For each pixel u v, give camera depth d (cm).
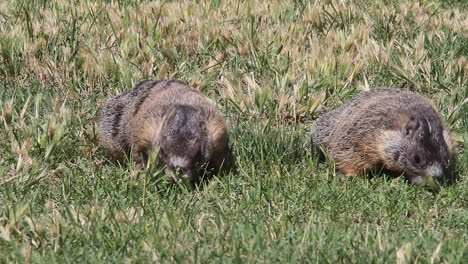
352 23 2531
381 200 1560
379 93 1812
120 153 1775
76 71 2173
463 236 1397
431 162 1627
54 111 1922
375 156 1716
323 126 1844
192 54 2322
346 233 1387
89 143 1784
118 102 1805
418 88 2156
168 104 1672
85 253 1280
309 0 2780
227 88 2080
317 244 1330
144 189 1521
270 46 2319
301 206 1534
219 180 1627
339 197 1557
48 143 1758
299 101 2053
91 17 2498
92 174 1684
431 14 2703
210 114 1661
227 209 1502
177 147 1564
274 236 1370
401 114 1709
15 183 1578
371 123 1720
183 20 2514
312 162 1709
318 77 2169
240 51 2300
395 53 2311
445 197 1591
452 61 2228
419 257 1281
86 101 2080
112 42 2322
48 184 1630
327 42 2369
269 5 2691
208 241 1347
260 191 1560
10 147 1767
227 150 1727
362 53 2272
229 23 2523
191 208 1510
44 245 1343
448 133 1720
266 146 1761
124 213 1408
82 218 1434
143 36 2369
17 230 1386
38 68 2170
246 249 1316
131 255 1325
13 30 2316
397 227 1453
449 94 2130
